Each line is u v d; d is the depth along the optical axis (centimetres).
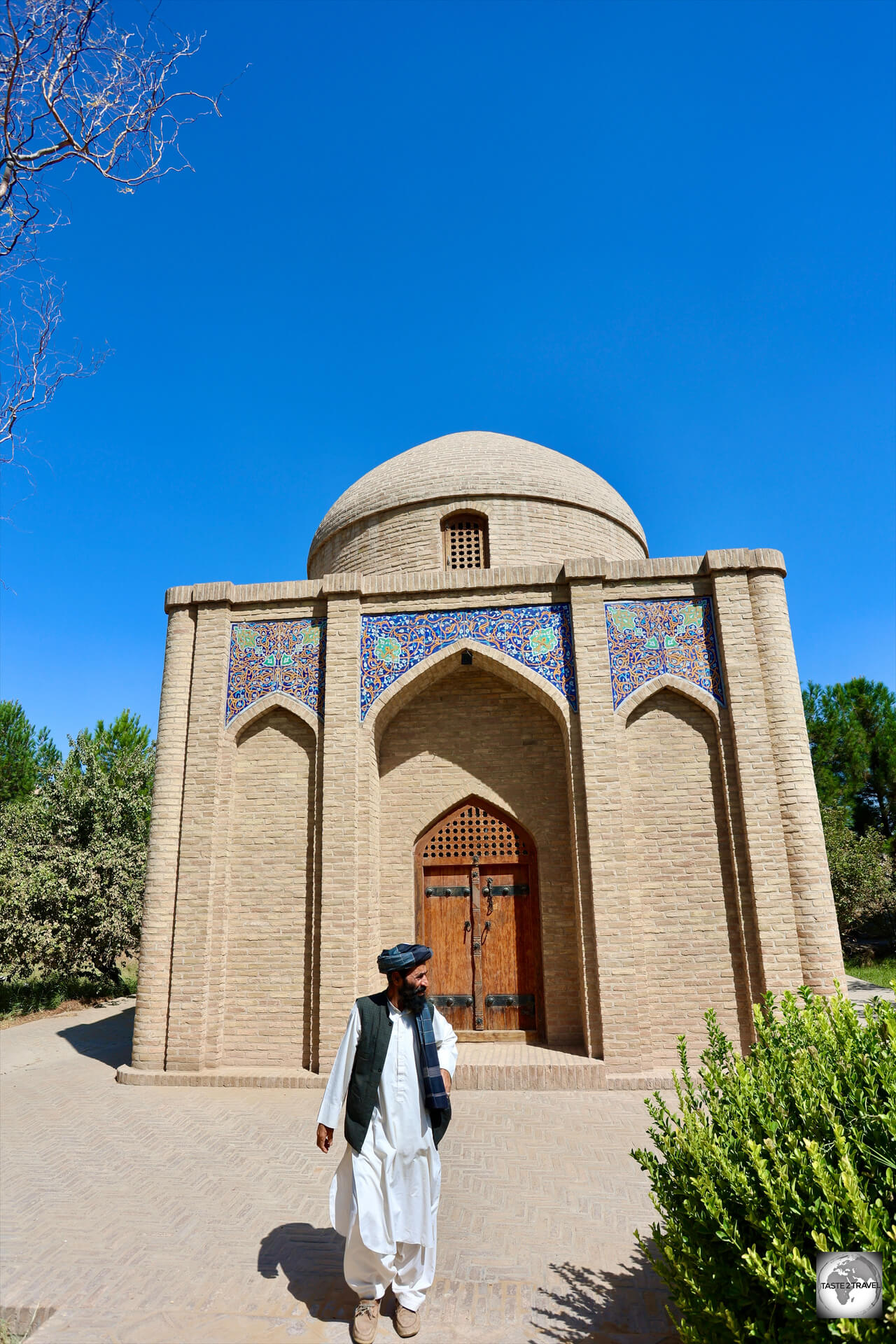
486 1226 495
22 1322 400
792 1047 362
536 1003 922
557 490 1216
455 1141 651
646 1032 820
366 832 909
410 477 1241
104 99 527
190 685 966
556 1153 622
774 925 827
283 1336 380
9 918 1364
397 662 945
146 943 889
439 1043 404
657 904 862
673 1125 679
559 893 938
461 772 982
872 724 2502
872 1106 297
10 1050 1027
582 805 884
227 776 934
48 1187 562
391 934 942
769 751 872
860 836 2312
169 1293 418
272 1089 818
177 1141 662
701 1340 304
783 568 926
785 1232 270
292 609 974
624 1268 440
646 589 931
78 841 1521
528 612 945
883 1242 245
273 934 895
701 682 905
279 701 946
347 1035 405
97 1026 1229
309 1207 528
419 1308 384
